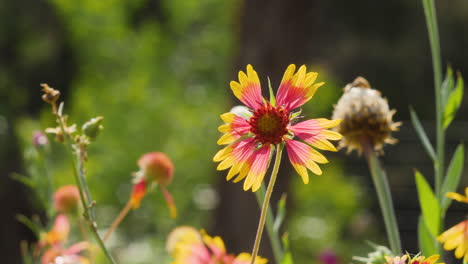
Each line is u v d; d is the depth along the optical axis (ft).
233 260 5.02
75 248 5.80
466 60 38.09
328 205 21.95
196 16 25.73
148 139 21.89
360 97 5.41
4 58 31.60
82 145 3.94
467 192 3.48
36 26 31.58
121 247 18.47
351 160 27.40
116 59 24.61
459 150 4.93
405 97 38.65
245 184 3.65
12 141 20.83
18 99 28.76
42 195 6.25
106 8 24.57
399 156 28.25
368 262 4.29
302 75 3.82
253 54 18.15
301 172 3.60
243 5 18.39
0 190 20.35
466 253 3.76
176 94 23.76
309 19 18.35
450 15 38.04
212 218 18.30
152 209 20.61
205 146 22.03
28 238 21.26
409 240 22.80
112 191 20.99
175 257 5.07
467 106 36.68
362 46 38.01
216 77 24.80
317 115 21.97
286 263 4.98
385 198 5.20
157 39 24.49
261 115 3.72
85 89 23.49
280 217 5.13
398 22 37.88
